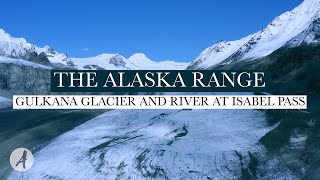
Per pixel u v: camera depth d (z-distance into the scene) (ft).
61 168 107.14
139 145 114.83
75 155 113.80
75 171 104.63
